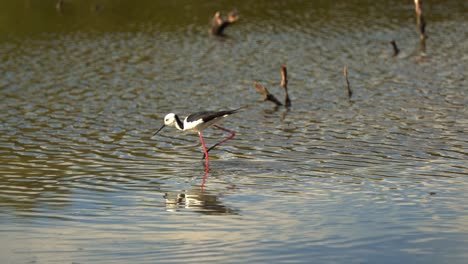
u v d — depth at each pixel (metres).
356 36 29.95
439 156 15.25
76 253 10.56
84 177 14.51
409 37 29.64
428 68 24.36
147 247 10.77
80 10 37.22
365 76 23.69
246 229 11.45
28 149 16.62
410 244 10.61
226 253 10.46
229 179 14.26
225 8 36.81
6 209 12.59
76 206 12.74
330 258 10.18
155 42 29.83
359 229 11.28
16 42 30.36
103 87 23.03
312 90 22.22
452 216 11.71
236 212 12.31
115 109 20.44
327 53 27.17
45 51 28.52
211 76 24.28
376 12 34.84
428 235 10.94
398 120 18.45
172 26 33.03
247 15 35.16
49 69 25.58
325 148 16.27
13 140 17.41
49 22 34.34
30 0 39.59
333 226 11.45
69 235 11.34
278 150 16.27
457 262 9.95
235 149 16.47
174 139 17.48
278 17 34.38
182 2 38.59
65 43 29.91
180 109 20.33
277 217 11.98
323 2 37.59
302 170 14.71
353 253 10.34
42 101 21.44
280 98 21.50
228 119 19.30
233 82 23.47
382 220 11.64
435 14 34.41
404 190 13.16
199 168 15.09
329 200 12.78
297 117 19.30
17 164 15.43
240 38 30.33
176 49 28.55
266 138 17.34
